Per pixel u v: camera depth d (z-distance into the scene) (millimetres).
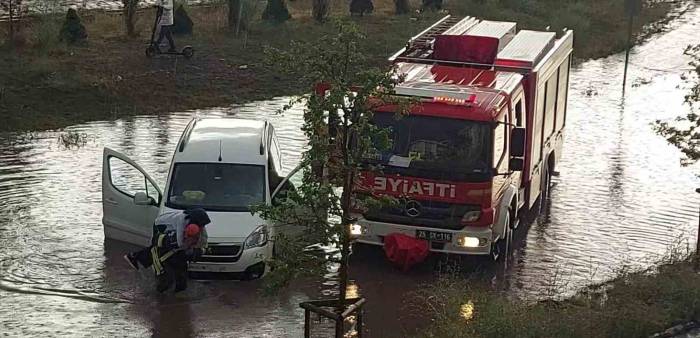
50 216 15992
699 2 46094
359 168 9641
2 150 19828
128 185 14961
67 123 21984
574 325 11141
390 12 35062
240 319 12266
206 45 27641
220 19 30688
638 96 27062
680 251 14578
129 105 23312
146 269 13836
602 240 15688
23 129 21344
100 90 23453
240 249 13281
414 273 14125
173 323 12094
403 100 9914
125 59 25453
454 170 13719
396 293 13336
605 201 17828
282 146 20547
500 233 14336
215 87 25016
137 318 12219
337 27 9922
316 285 13531
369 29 31797
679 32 38594
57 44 25641
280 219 9844
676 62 32625
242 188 14125
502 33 17203
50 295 12852
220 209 13805
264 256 13453
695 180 19266
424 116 13773
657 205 17641
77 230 15359
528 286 13594
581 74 30250
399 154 13836
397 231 13969
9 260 13992
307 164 9656
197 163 14328
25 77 23328
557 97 18453
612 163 20359
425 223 13859
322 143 9523
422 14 34656
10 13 25656
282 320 12266
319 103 9484
